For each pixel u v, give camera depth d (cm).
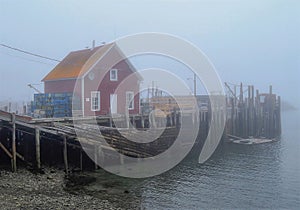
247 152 2988
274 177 2086
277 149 3161
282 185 1909
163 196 1662
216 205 1571
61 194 1555
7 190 1512
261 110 4078
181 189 1792
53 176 1839
